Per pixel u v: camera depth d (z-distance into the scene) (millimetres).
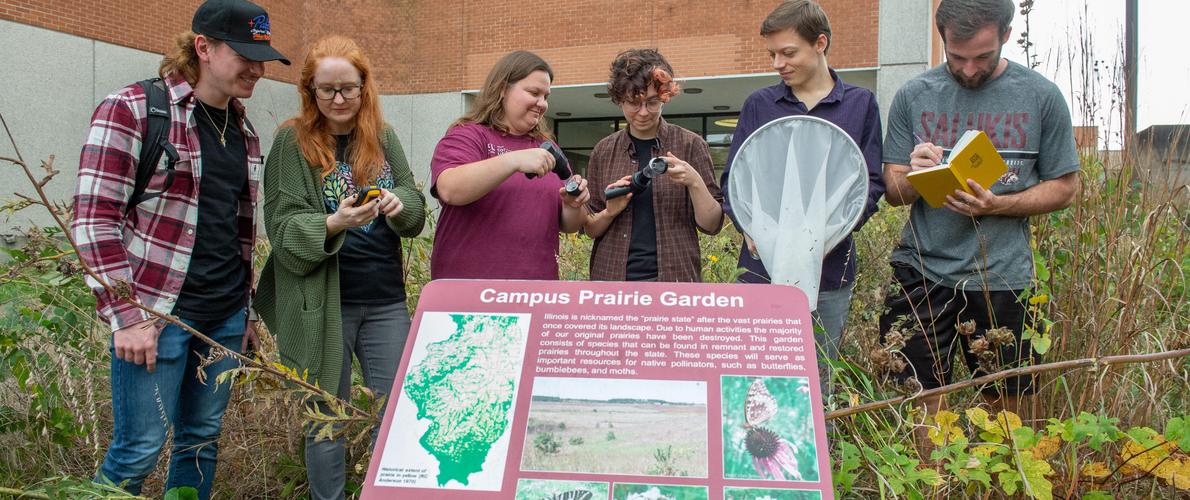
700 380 1580
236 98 2461
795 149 2609
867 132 2771
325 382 2438
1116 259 2818
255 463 3035
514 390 1608
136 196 2260
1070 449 2248
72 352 3182
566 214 2762
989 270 2662
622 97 2947
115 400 2314
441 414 1602
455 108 14547
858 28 12398
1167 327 2779
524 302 1736
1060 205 2627
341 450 2564
